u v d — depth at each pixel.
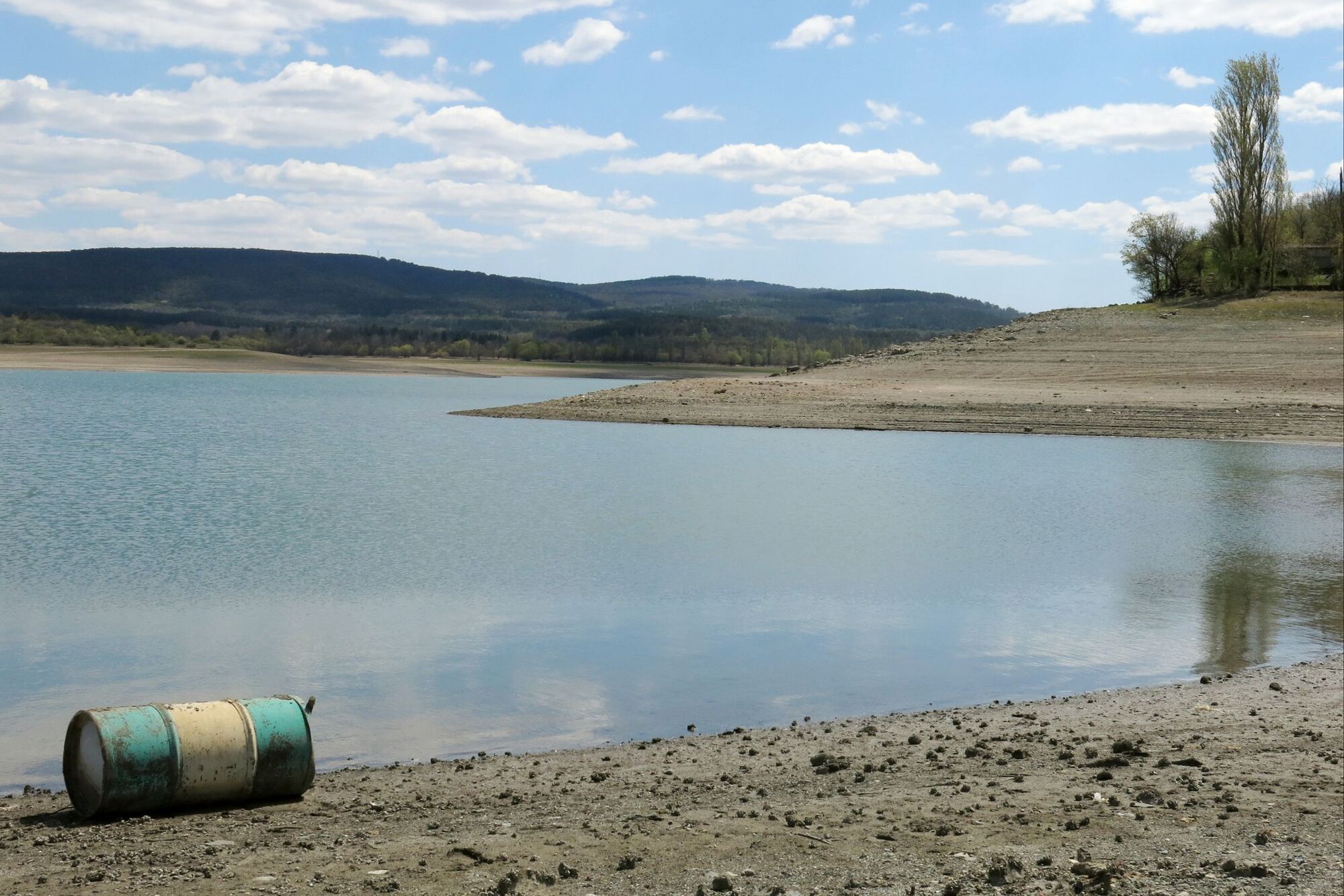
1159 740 12.23
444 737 13.12
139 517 32.09
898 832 9.09
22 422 74.25
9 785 11.49
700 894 7.68
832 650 17.30
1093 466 44.22
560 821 9.58
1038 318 88.00
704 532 29.42
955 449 51.44
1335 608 20.00
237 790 10.06
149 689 15.17
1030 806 9.84
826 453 50.53
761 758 12.04
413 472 44.38
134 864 8.31
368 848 8.70
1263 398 60.50
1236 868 7.94
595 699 14.75
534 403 79.31
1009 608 20.23
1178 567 24.14
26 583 22.55
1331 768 10.97
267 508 33.78
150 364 196.12
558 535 28.91
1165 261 99.06
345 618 19.50
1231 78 90.31
